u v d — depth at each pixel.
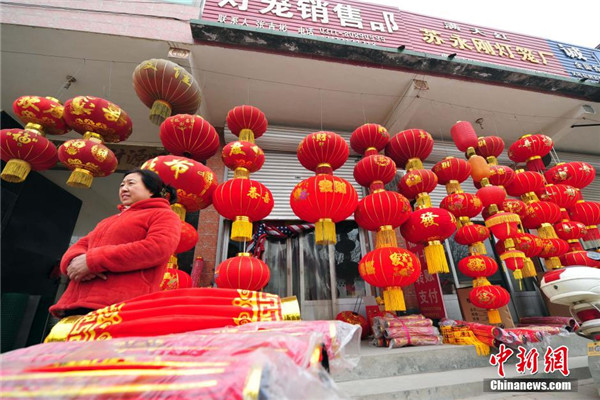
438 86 4.80
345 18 4.63
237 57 4.06
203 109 4.73
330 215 3.03
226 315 1.16
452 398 2.28
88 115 2.74
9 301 4.13
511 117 5.62
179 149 2.98
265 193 2.92
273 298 1.36
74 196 6.05
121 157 5.34
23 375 0.62
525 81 4.82
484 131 6.06
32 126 2.84
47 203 5.34
